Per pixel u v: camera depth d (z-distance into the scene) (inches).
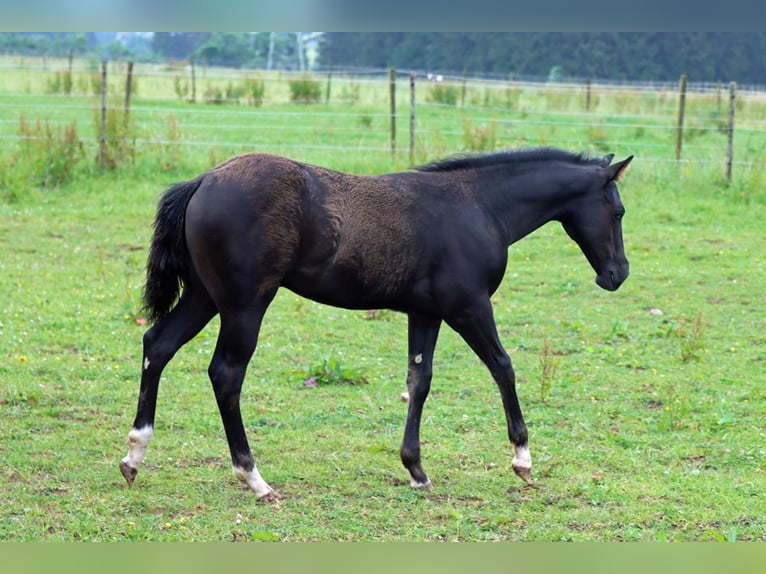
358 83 1557.6
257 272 269.1
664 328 483.2
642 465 318.7
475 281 293.7
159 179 767.1
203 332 457.1
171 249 276.7
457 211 294.4
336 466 313.0
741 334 480.4
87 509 269.9
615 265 319.3
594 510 281.3
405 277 287.4
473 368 426.0
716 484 300.7
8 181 714.2
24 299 498.0
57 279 539.5
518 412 298.4
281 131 999.6
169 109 1133.7
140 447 285.7
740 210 734.5
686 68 2603.3
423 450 330.3
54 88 1282.0
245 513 272.5
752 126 1141.7
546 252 637.9
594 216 315.0
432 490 294.7
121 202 711.7
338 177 284.0
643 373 421.4
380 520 271.4
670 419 357.1
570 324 490.9
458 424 357.1
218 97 1289.4
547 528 268.8
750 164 793.6
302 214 272.2
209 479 297.6
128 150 780.0
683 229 690.8
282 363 426.3
